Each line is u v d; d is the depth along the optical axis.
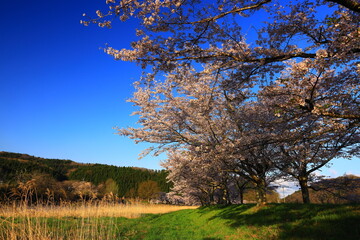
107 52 5.25
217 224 11.51
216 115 11.49
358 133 9.07
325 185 13.27
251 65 5.82
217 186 17.44
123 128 11.69
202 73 5.75
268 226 8.51
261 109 9.62
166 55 5.29
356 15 5.01
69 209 13.20
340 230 6.11
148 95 10.76
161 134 11.16
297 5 5.71
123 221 15.18
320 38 5.77
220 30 5.46
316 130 7.34
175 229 12.78
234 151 8.79
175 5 4.77
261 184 11.58
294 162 12.24
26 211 8.09
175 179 19.66
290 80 5.66
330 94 6.69
